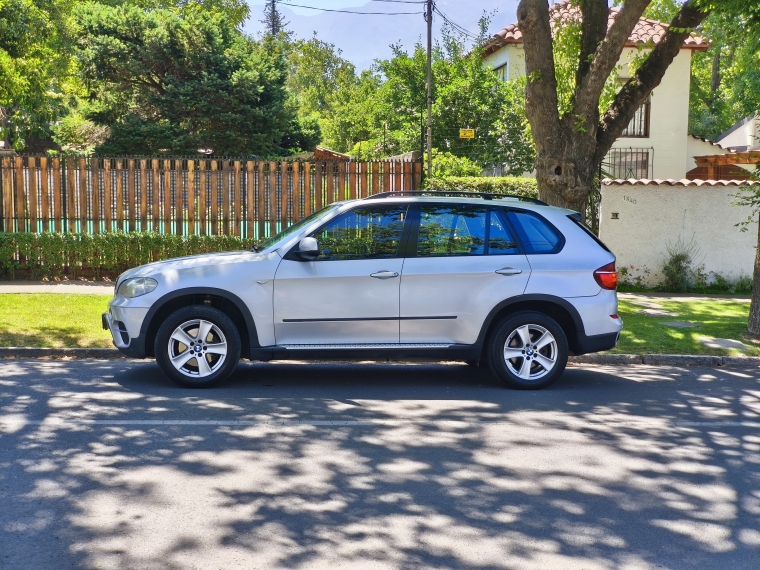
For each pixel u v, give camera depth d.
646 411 7.59
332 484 5.30
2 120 22.84
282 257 8.11
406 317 8.16
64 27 30.00
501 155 25.11
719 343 11.05
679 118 25.59
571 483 5.43
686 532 4.64
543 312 8.59
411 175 15.98
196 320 8.07
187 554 4.19
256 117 29.89
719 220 16.44
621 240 16.58
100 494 5.02
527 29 11.36
